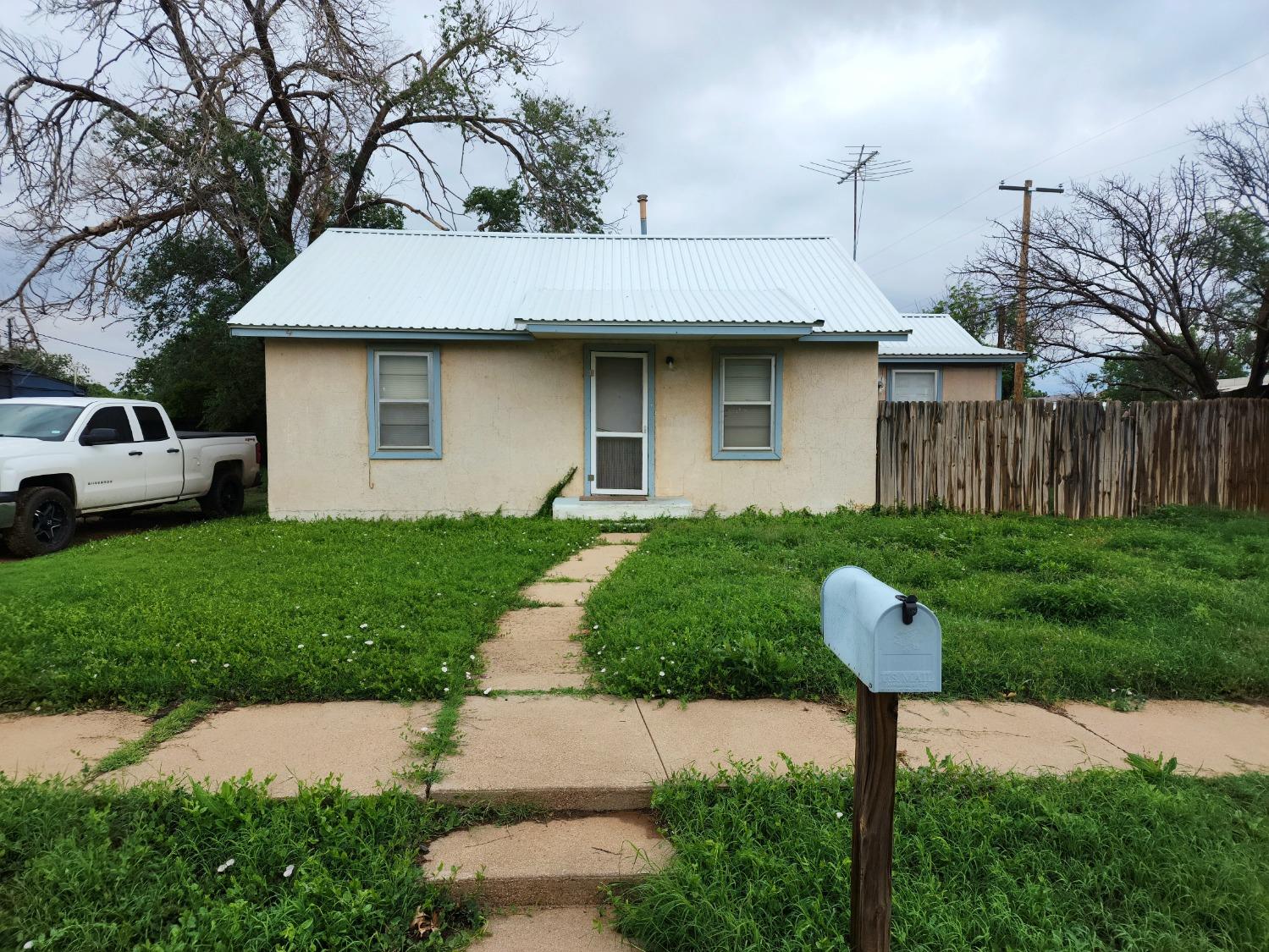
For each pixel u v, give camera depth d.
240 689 4.47
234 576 6.98
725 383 11.34
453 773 3.53
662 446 11.35
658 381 11.30
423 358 11.08
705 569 7.25
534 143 21.91
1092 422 11.68
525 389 11.20
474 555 8.16
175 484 11.46
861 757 2.38
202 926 2.49
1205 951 2.46
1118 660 4.93
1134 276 17.94
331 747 3.81
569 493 11.32
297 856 2.86
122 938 2.46
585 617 5.99
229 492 12.92
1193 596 6.31
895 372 17.50
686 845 2.97
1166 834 3.01
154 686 4.45
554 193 21.88
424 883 2.85
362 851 2.91
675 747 3.84
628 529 10.41
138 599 6.12
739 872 2.83
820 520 10.46
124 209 16.81
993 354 16.97
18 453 9.07
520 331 10.73
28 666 4.67
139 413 11.05
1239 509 11.71
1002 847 3.04
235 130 16.19
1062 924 2.59
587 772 3.55
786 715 4.30
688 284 12.41
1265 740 4.10
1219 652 5.11
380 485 11.12
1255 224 16.36
